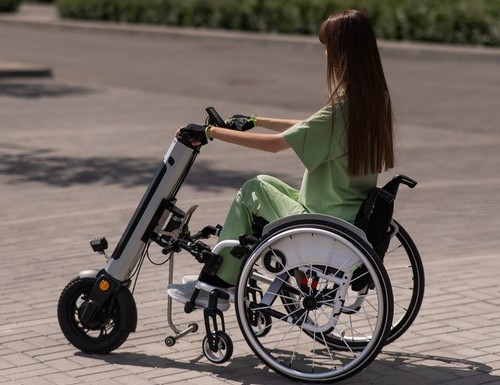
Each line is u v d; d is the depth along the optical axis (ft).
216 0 142.00
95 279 24.16
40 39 135.13
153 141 59.21
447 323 26.53
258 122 24.32
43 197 43.70
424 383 22.35
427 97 81.76
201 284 23.26
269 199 22.86
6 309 27.99
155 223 23.90
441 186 46.83
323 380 22.17
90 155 54.29
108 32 144.97
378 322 21.62
